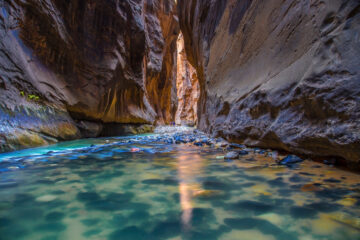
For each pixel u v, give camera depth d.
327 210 1.31
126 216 1.28
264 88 3.54
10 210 1.37
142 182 1.99
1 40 4.56
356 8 2.15
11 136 4.11
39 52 5.80
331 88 2.24
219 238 1.03
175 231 1.10
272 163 2.74
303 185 1.79
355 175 2.04
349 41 2.15
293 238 1.02
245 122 4.09
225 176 2.15
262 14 4.33
